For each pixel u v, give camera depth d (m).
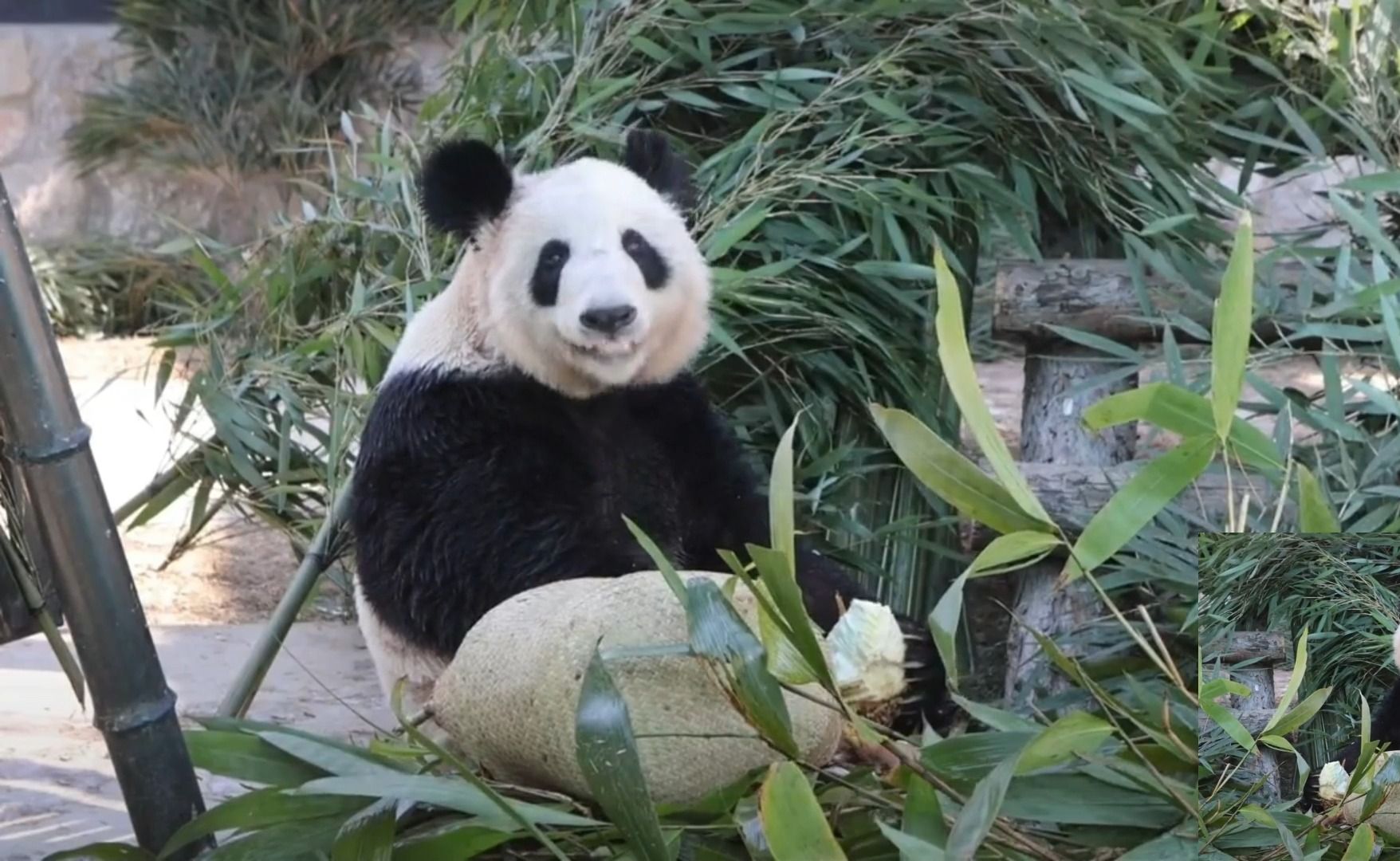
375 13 14.14
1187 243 4.98
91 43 14.77
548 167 4.79
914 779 2.25
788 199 4.66
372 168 7.11
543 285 3.40
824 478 4.62
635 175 3.68
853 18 4.86
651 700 2.40
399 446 3.37
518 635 2.50
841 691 2.48
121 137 14.22
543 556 3.18
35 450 2.46
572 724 2.40
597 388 3.52
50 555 2.54
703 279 3.70
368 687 4.95
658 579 2.56
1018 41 4.73
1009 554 2.25
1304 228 5.25
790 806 2.05
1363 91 4.91
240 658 5.29
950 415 4.95
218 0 14.12
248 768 2.58
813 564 3.70
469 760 2.59
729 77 4.93
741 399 4.87
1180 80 5.08
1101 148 4.98
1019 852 2.28
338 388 4.53
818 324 4.69
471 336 3.47
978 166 4.84
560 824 2.34
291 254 4.99
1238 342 2.15
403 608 3.26
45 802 3.79
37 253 13.56
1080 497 4.52
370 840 2.29
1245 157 5.40
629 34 4.89
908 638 3.25
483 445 3.33
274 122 14.05
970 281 5.20
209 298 5.67
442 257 4.70
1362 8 5.00
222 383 4.79
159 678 2.63
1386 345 4.37
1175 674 2.26
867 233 4.66
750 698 2.17
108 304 13.42
